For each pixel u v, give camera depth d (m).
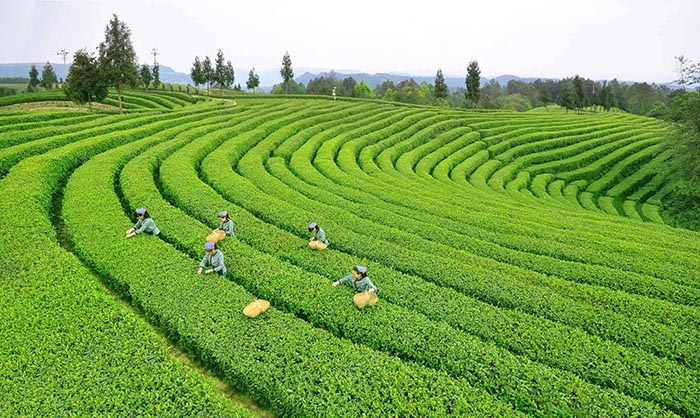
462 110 85.69
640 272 20.16
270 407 10.84
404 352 12.52
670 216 42.91
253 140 43.22
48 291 13.52
